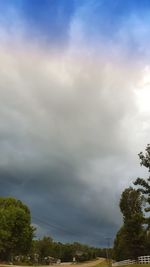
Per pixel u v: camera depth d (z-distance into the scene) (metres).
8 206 128.00
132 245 95.19
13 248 121.88
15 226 120.06
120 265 101.44
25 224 121.56
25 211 132.75
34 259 179.00
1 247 118.12
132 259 97.12
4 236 117.75
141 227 93.50
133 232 93.75
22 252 124.12
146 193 48.28
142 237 94.38
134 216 92.12
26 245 122.50
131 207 94.50
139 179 48.62
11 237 119.62
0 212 121.12
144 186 48.41
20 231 120.69
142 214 92.44
